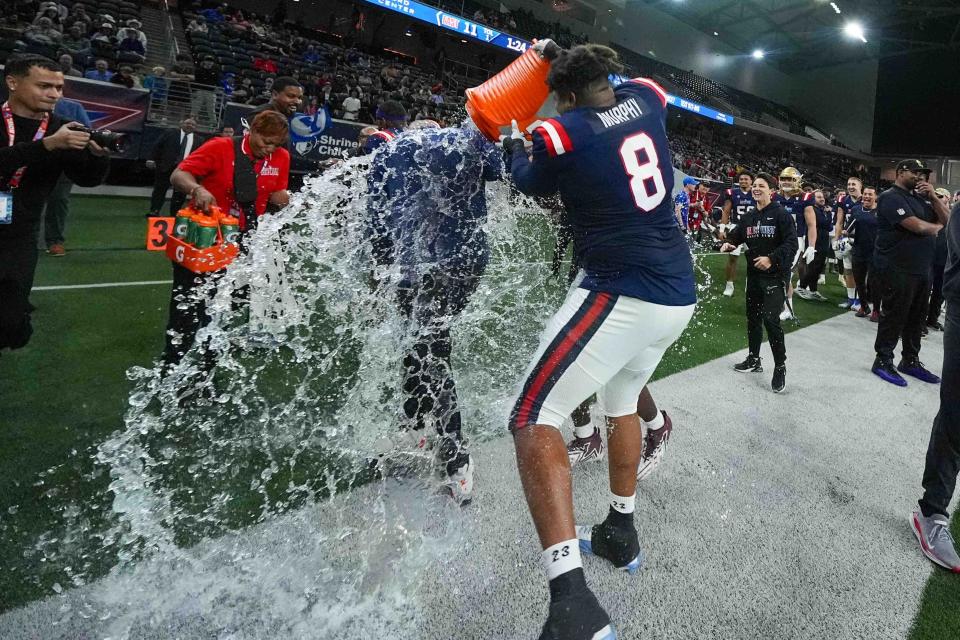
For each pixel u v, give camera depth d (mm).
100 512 1889
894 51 31812
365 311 2500
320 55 18578
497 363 3254
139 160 9625
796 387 3908
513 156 1713
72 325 3564
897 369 4605
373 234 2164
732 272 7102
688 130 30031
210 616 1528
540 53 1775
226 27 16844
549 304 3934
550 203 2506
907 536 2209
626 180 1510
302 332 3383
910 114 31953
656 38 30312
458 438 2152
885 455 2934
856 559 2031
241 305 3051
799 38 31875
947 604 1836
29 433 2305
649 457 2449
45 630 1427
